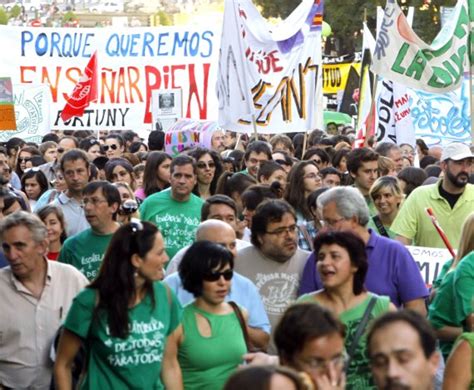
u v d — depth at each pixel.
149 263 10.13
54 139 31.17
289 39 23.55
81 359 10.48
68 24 119.81
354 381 10.11
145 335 10.12
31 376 11.62
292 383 6.11
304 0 23.77
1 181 18.02
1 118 24.64
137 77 31.98
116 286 10.05
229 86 23.03
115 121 32.00
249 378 6.09
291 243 12.02
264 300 12.10
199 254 10.52
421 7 68.75
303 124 23.78
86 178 16.80
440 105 30.73
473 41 23.64
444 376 9.19
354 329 10.23
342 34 69.81
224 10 22.88
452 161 15.20
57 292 11.77
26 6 146.88
